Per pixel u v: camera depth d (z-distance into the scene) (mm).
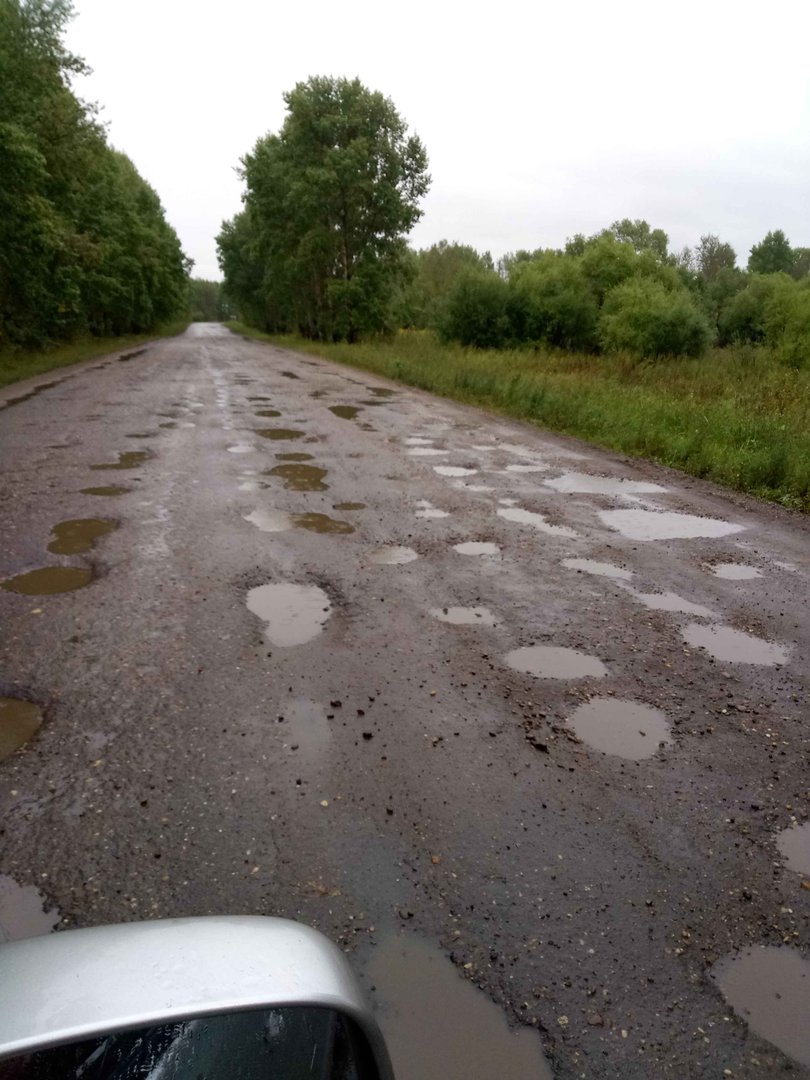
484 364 24734
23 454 9461
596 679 4094
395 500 7926
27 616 4492
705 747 3475
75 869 2482
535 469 10031
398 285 45250
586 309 35469
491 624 4770
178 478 8453
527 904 2455
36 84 24266
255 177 45625
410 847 2695
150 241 52469
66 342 33625
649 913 2449
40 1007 815
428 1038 1954
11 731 3283
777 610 5262
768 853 2783
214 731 3355
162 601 4816
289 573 5500
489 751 3342
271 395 17719
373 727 3475
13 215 20438
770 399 15578
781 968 2264
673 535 7082
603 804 3012
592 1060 1928
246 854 2607
